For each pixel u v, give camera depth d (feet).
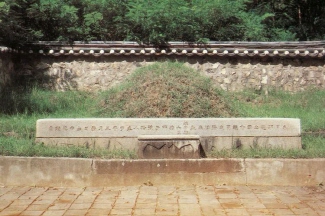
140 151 22.08
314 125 30.53
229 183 21.12
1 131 27.53
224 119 23.94
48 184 21.06
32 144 23.56
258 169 21.16
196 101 29.37
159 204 17.65
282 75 49.37
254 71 49.32
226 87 49.08
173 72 32.37
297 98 46.50
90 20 52.01
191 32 50.78
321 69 49.42
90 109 35.12
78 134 23.82
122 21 52.75
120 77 48.73
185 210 16.80
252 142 23.82
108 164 21.09
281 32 66.85
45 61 48.60
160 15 50.57
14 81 47.03
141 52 48.34
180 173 21.11
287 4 73.31
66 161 21.11
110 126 23.86
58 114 35.68
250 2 70.54
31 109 37.52
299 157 21.72
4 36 45.96
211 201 18.07
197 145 22.12
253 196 18.89
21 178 21.11
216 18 54.90
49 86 47.96
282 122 23.81
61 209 17.01
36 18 49.96
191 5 55.47
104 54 48.19
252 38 56.90
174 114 28.09
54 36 52.47
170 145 22.13
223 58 49.32
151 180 21.11
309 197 18.74
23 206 17.43
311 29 74.84
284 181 21.08
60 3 50.31
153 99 29.30
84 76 48.65
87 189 20.43
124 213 16.46
